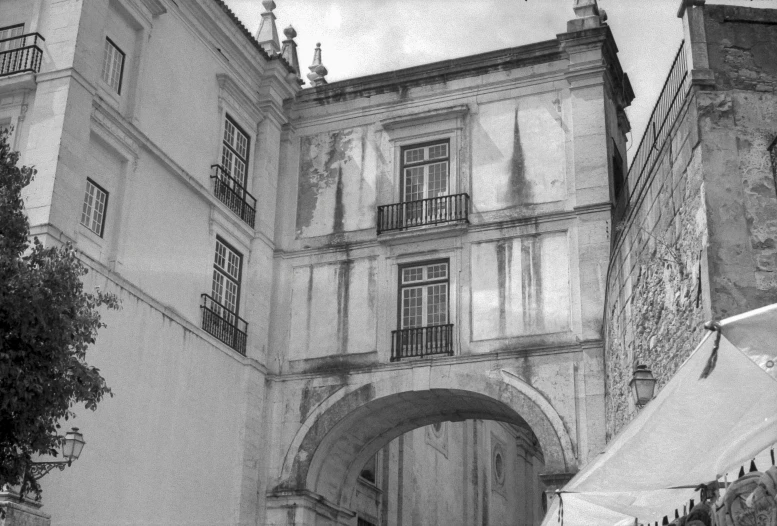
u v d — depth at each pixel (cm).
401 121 2367
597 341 2017
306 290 2325
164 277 1980
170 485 1897
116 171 1903
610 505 936
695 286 1149
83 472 1673
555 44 2261
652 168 1405
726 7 1234
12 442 1125
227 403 2119
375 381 2184
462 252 2222
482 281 2183
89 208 1820
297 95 2494
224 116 2277
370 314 2247
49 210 1672
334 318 2273
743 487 691
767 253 1097
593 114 2195
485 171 2267
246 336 2227
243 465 2120
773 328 584
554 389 2038
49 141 1730
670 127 1312
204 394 2039
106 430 1741
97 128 1841
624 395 1623
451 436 3497
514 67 2317
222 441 2083
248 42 2352
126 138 1914
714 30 1227
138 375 1842
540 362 2067
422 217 2277
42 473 1480
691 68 1208
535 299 2122
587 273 2080
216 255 2181
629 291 1564
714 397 648
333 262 2323
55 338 1138
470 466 3606
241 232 2267
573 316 2073
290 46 2570
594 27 2219
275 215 2412
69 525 1627
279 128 2473
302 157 2458
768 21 1221
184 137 2116
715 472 739
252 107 2394
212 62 2253
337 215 2364
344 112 2447
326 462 2236
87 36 1836
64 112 1742
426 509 3155
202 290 2102
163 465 1884
